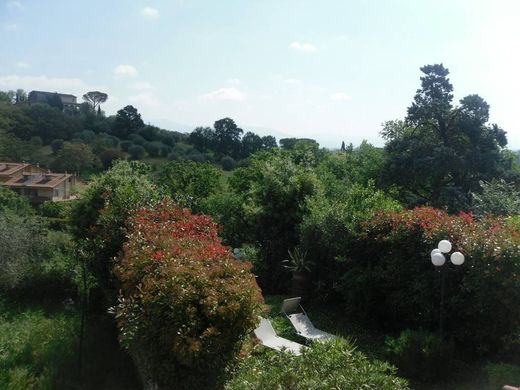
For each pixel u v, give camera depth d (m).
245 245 16.91
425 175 23.02
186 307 5.53
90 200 12.63
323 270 12.66
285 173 15.32
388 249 10.20
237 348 5.82
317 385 3.58
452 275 8.70
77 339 9.35
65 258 13.54
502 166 22.94
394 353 7.88
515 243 7.77
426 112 23.97
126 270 6.93
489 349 8.39
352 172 26.81
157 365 5.60
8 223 14.03
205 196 24.72
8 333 9.77
